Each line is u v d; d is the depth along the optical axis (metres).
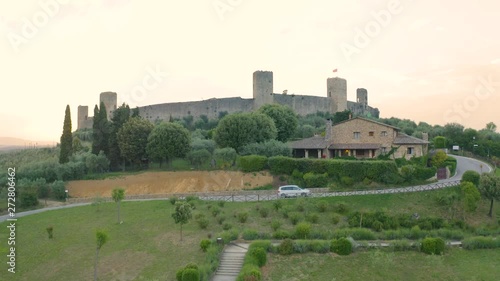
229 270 38.03
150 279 38.00
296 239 43.97
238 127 84.38
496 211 54.88
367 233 44.75
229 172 73.81
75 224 54.38
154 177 77.06
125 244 46.47
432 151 89.75
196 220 51.00
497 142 109.81
